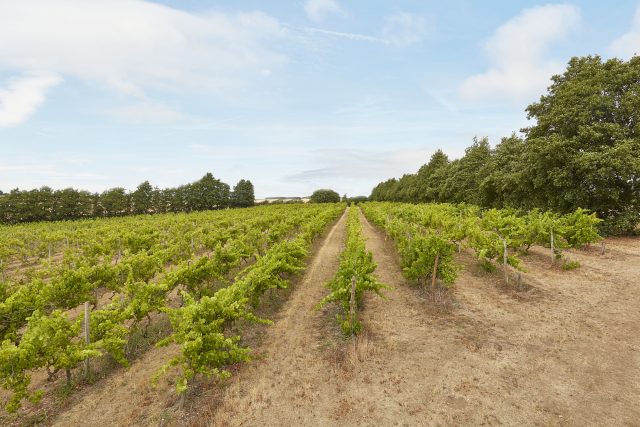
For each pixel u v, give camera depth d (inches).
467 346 399.5
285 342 425.4
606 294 550.3
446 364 362.6
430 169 2615.7
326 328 463.5
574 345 393.7
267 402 308.2
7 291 430.6
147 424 286.2
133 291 435.8
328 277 722.2
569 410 286.7
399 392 317.7
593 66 1082.1
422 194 2608.3
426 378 338.0
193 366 299.4
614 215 1039.0
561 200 1058.1
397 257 884.6
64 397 321.7
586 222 782.5
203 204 3762.3
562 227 757.3
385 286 458.3
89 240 1054.4
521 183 1195.9
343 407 298.0
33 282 409.4
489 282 641.6
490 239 700.7
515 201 1333.7
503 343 405.1
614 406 289.9
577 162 943.7
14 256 997.2
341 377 343.6
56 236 1018.1
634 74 995.9
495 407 292.5
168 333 456.4
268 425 279.3
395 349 397.4
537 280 636.7
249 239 876.6
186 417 291.4
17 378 271.9
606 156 906.7
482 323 461.7
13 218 2469.2
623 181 951.0
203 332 310.7
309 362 375.2
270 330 461.1
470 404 297.3
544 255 836.0
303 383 335.6
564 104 1074.1
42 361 288.0
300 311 528.1
